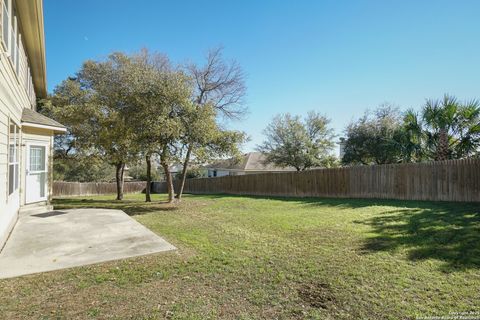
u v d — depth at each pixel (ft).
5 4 18.25
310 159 68.03
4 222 16.38
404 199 34.22
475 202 27.55
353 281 10.82
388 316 8.30
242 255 14.46
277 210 31.27
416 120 34.45
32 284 10.84
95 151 50.26
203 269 12.45
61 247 15.39
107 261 13.39
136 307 9.03
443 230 17.38
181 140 34.83
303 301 9.37
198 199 47.73
